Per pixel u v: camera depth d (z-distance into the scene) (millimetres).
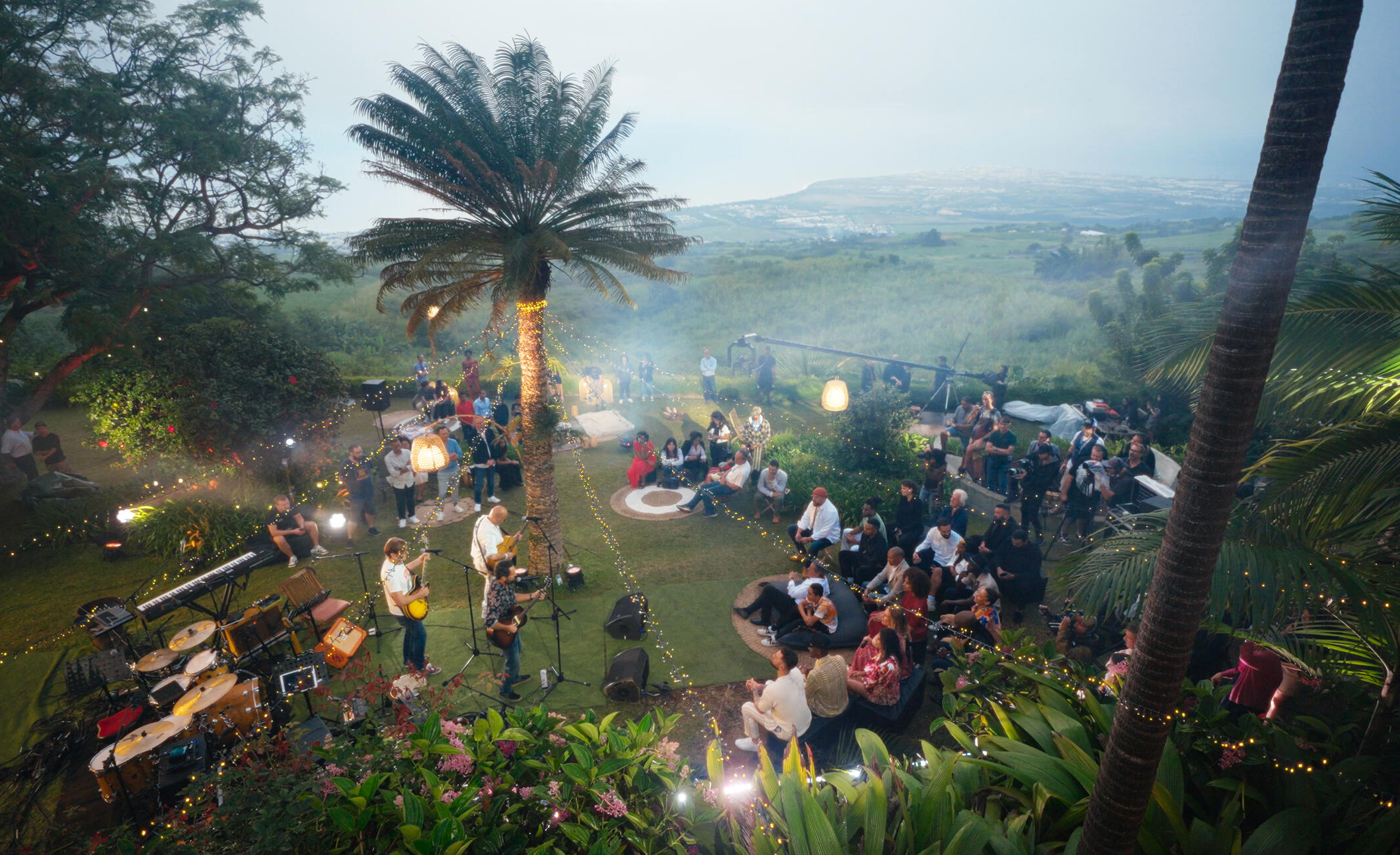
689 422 18766
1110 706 4773
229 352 12258
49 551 11297
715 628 8961
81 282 13969
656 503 13273
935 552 9398
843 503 11945
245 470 12086
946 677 6027
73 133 14273
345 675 6637
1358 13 2096
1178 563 2676
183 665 7227
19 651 8680
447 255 9125
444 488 12711
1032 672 5477
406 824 3867
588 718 5035
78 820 5816
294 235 19594
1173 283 19344
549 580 9922
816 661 6477
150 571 10711
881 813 4000
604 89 9922
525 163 9078
